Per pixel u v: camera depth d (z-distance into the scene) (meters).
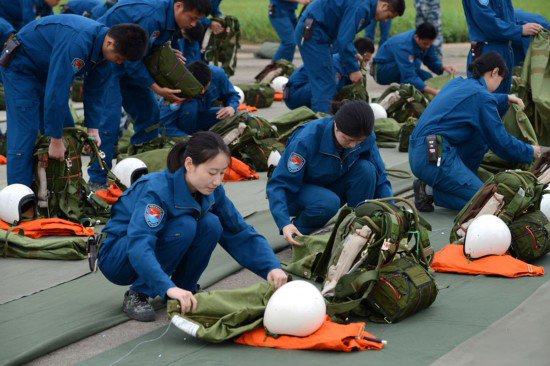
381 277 4.64
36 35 6.57
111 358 4.23
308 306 4.22
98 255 4.77
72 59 6.34
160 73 7.93
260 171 8.65
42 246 5.94
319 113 9.84
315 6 10.57
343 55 10.63
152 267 4.32
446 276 5.48
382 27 17.11
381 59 12.21
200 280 5.44
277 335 4.28
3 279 5.54
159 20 7.64
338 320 4.53
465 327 4.53
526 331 4.43
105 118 7.82
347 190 6.05
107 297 5.15
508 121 8.24
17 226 6.26
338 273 4.70
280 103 13.47
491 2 9.64
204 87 8.71
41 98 6.82
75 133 6.76
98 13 12.21
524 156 7.02
